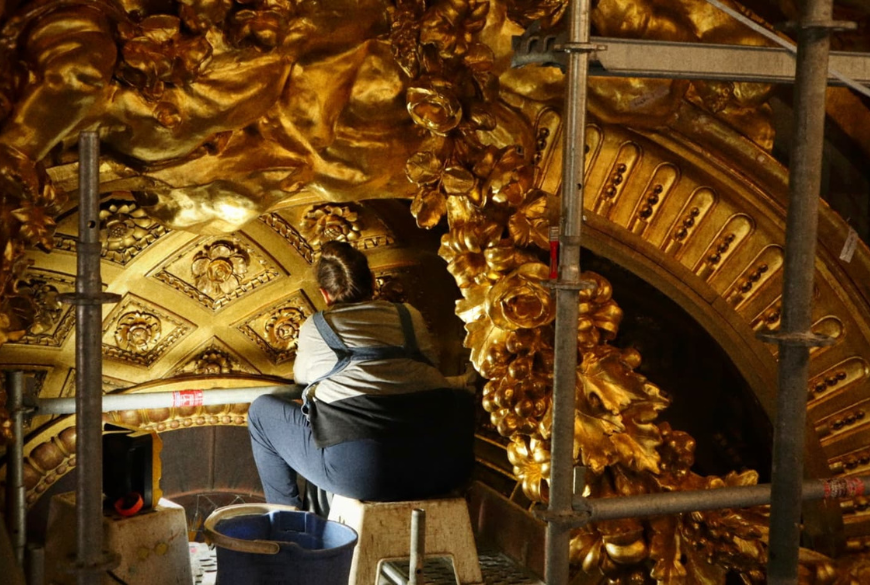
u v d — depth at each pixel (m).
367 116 2.89
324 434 3.00
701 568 3.04
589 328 2.94
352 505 3.00
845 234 3.43
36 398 3.10
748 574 3.10
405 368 3.09
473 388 3.49
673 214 3.35
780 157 3.60
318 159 2.87
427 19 2.76
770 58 2.24
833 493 2.61
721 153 3.30
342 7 2.69
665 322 3.79
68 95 2.27
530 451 2.95
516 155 2.89
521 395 2.90
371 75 2.86
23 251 2.34
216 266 3.39
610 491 2.97
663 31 2.99
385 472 2.97
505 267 2.90
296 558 2.67
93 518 2.01
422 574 2.60
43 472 3.21
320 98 2.79
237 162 2.73
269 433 3.19
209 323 3.44
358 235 3.55
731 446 3.87
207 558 3.29
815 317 3.53
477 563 3.01
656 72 2.20
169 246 3.29
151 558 2.83
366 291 3.23
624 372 2.96
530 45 2.34
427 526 2.97
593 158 3.25
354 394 3.02
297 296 3.55
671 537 3.00
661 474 2.98
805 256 1.91
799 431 1.97
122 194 3.18
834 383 3.55
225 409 3.52
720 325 3.41
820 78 1.87
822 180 3.75
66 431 3.25
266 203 2.81
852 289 3.49
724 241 3.40
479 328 2.96
